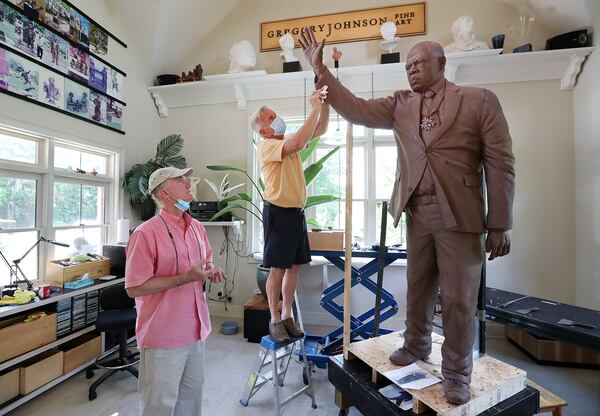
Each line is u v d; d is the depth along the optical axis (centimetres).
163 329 120
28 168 234
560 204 293
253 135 358
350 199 161
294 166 164
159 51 355
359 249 257
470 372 114
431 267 128
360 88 332
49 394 207
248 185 357
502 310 210
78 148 283
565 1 273
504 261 302
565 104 294
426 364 138
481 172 117
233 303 357
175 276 120
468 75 309
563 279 292
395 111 129
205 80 351
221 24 372
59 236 262
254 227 357
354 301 331
